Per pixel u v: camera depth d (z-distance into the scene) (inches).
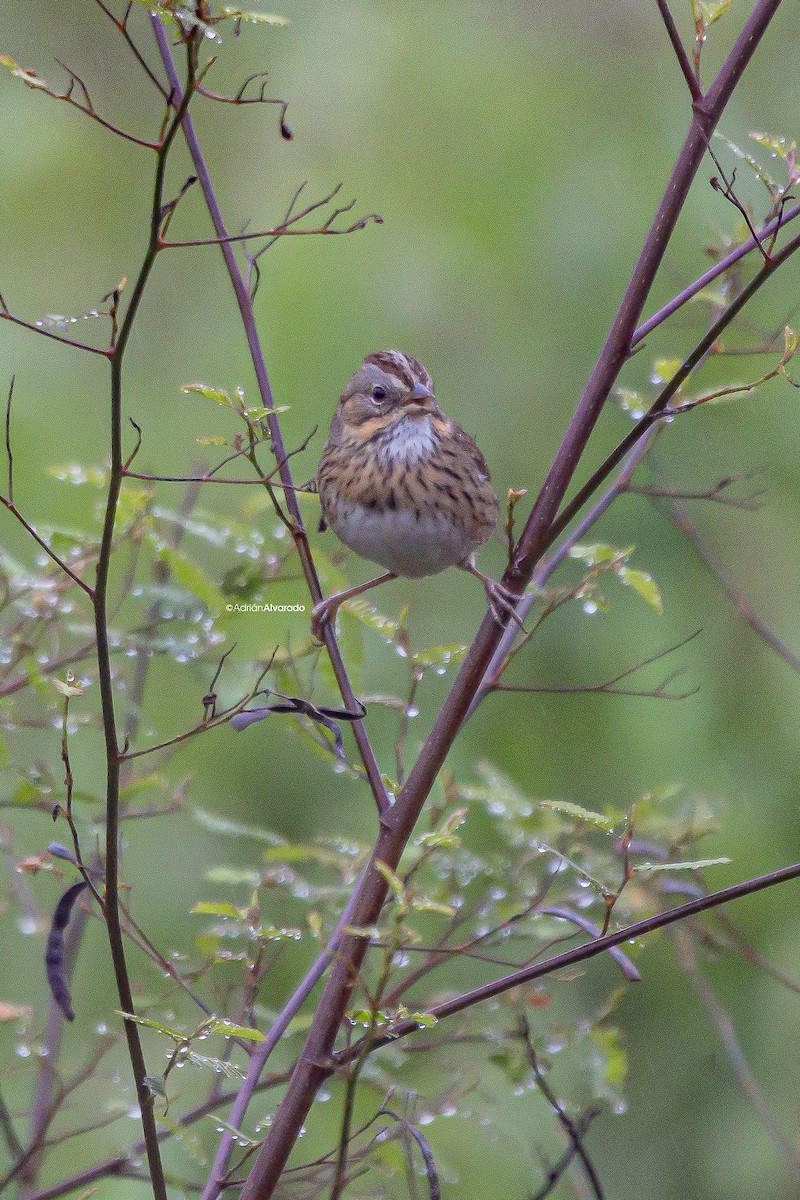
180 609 303.0
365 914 242.4
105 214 478.0
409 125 452.8
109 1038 302.2
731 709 442.6
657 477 414.6
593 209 438.9
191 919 425.1
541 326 442.3
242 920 267.1
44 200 471.2
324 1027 235.8
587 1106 344.2
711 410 453.4
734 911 434.9
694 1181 438.6
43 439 428.1
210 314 461.7
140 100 498.3
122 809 317.4
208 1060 213.8
